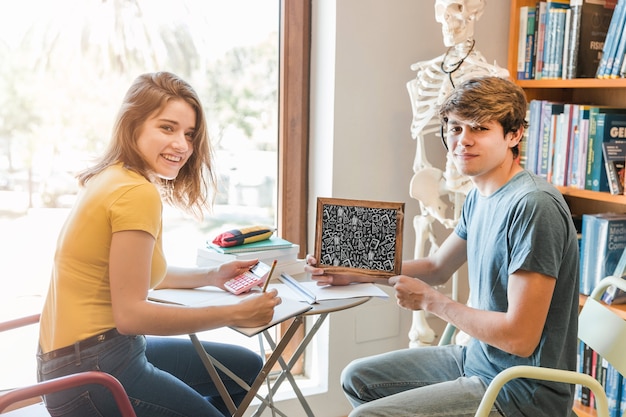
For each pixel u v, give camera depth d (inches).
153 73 66.3
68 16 90.7
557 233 62.0
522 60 101.9
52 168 92.7
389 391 73.0
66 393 59.7
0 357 92.1
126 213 59.6
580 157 93.9
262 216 107.2
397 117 105.7
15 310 93.0
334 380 106.9
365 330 108.2
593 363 96.1
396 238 72.1
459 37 89.8
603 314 68.3
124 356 62.2
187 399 64.7
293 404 104.1
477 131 65.9
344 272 73.5
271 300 63.4
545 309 61.3
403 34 104.3
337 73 100.7
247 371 76.6
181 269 73.8
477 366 69.1
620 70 88.9
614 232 92.9
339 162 102.8
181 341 75.0
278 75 105.1
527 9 100.7
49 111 91.5
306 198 108.4
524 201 63.2
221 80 101.0
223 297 69.8
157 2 95.0
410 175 108.2
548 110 97.7
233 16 100.6
